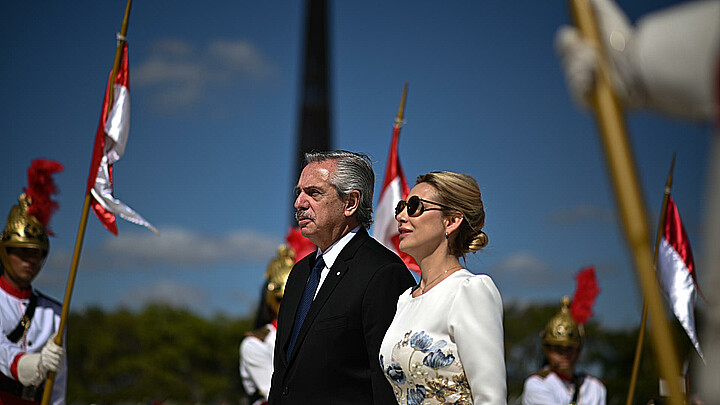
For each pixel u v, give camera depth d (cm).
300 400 493
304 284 540
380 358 440
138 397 6506
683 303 715
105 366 6656
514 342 4972
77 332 6856
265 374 745
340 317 494
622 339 4159
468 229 443
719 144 115
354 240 532
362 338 491
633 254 146
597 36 153
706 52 136
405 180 770
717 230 115
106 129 598
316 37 6031
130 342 6838
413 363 414
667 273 727
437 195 441
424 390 410
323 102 5938
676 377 141
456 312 404
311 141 5853
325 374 489
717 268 115
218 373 6812
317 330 498
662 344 142
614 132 148
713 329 119
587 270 979
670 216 737
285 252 791
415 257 450
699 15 140
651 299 144
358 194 541
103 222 588
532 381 970
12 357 601
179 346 6781
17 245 645
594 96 151
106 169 595
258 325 802
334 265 519
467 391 400
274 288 772
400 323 438
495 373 385
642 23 150
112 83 604
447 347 405
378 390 464
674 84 141
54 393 652
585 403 961
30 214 659
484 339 391
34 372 587
